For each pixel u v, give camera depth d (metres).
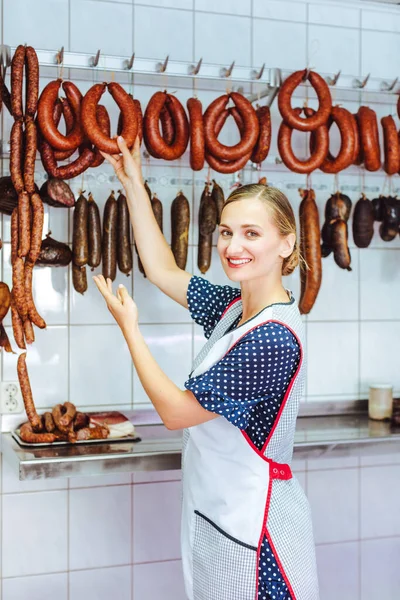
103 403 2.71
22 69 2.13
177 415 1.65
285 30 2.85
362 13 2.95
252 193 1.72
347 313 2.97
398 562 3.05
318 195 2.87
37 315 2.21
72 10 2.61
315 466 2.96
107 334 2.70
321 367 2.95
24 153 2.15
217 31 2.77
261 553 1.82
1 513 2.62
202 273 2.57
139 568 2.78
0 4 2.53
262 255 1.71
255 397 1.69
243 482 1.84
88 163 2.26
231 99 2.55
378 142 2.54
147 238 2.15
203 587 1.91
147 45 2.70
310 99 2.86
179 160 2.67
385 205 2.75
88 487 2.71
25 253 2.14
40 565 2.67
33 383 2.63
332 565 2.99
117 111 2.66
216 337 1.96
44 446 2.34
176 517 2.81
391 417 2.79
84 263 2.38
